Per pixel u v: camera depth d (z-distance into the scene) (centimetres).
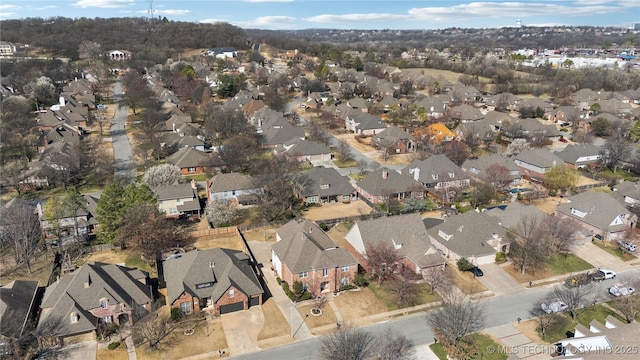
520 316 5791
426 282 6531
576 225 7644
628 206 8656
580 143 13038
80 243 7362
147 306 5694
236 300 5766
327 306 5956
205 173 10938
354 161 11919
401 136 12694
